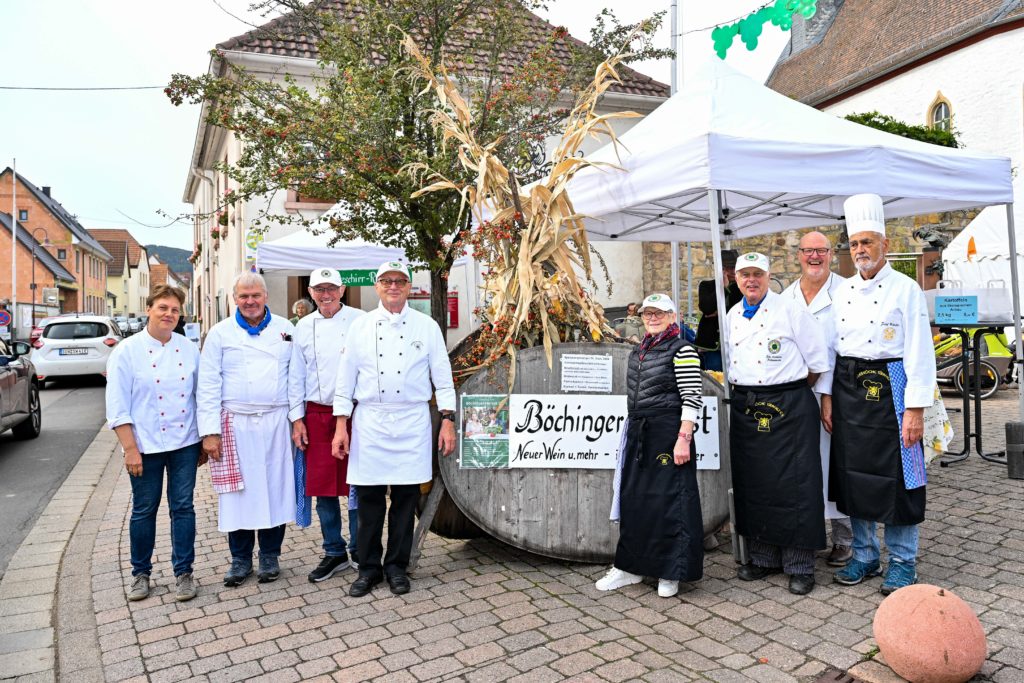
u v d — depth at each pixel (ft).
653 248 45.29
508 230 15.60
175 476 13.76
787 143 14.93
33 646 12.10
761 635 11.50
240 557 14.44
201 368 13.87
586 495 14.80
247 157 24.48
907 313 12.46
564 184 15.75
